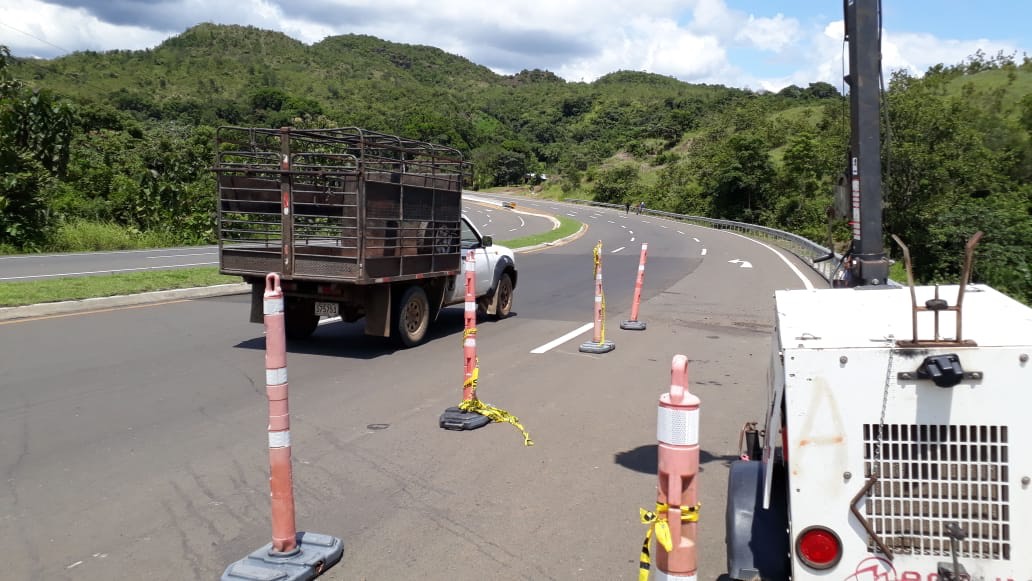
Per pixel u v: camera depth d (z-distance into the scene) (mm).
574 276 21703
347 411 7676
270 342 4348
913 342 3029
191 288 15383
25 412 7371
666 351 11078
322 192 10453
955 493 2986
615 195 89875
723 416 7812
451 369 9648
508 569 4465
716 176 68562
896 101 42750
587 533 4957
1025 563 2953
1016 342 2961
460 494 5594
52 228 27859
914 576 3031
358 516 5191
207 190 35281
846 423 3035
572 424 7359
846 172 6367
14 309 12203
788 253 30891
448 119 136625
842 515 3057
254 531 4930
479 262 12930
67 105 29688
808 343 3125
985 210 27156
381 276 10203
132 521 5055
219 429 7008
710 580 4414
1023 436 2916
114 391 8172
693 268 24438
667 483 3029
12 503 5305
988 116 48781
